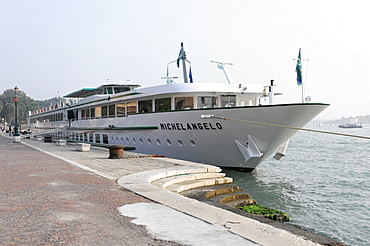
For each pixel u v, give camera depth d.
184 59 23.97
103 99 28.62
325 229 11.34
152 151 23.12
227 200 11.07
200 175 13.18
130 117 24.80
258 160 18.42
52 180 11.14
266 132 17.20
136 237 5.41
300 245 5.11
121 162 16.58
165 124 21.05
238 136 18.00
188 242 5.17
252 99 21.88
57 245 5.03
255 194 16.48
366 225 11.80
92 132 31.25
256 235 5.53
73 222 6.25
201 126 18.95
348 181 21.14
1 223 6.16
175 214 6.85
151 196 8.52
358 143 65.62
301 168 27.42
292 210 13.79
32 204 7.69
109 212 7.00
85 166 14.99
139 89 23.20
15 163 16.31
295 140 81.50
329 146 56.84
